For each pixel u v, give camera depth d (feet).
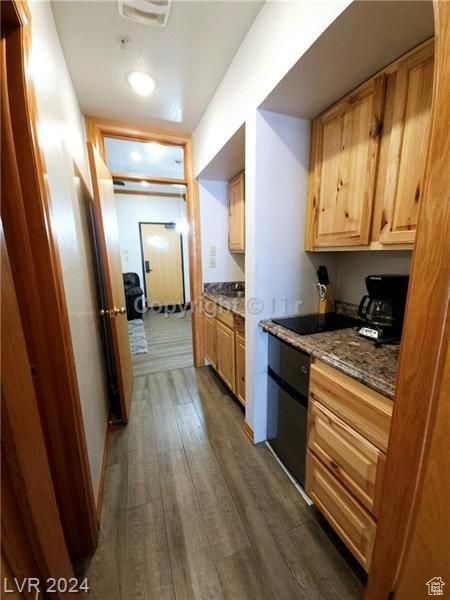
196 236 8.91
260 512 4.25
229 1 3.91
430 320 1.71
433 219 1.65
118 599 3.22
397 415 2.06
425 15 2.78
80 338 4.23
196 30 4.42
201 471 5.09
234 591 3.27
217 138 6.13
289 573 3.44
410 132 3.29
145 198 18.20
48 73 3.54
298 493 4.59
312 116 4.83
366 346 3.90
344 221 4.37
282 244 5.26
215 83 5.81
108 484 4.84
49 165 3.27
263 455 5.48
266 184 4.90
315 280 5.71
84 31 4.31
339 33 2.99
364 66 3.52
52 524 2.34
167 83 5.74
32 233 2.85
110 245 6.53
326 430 3.66
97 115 7.01
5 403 1.75
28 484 1.97
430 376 1.73
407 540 2.03
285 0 3.55
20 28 2.48
